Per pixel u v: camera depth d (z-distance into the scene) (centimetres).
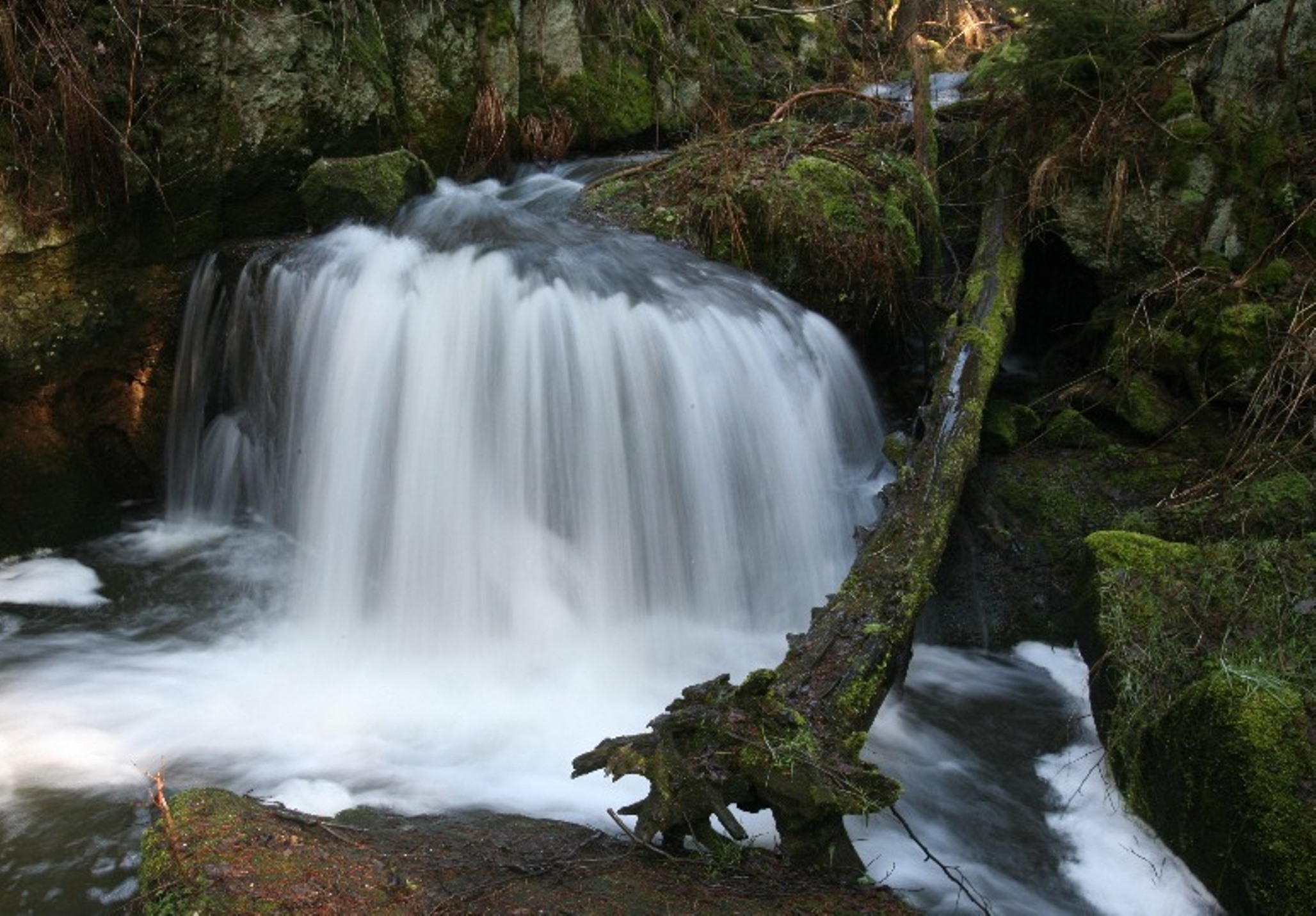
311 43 738
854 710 429
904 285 715
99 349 663
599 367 605
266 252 683
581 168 890
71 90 612
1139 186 701
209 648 562
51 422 660
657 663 560
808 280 699
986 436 645
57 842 405
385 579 605
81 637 564
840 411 675
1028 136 753
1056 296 768
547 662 555
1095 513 613
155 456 701
